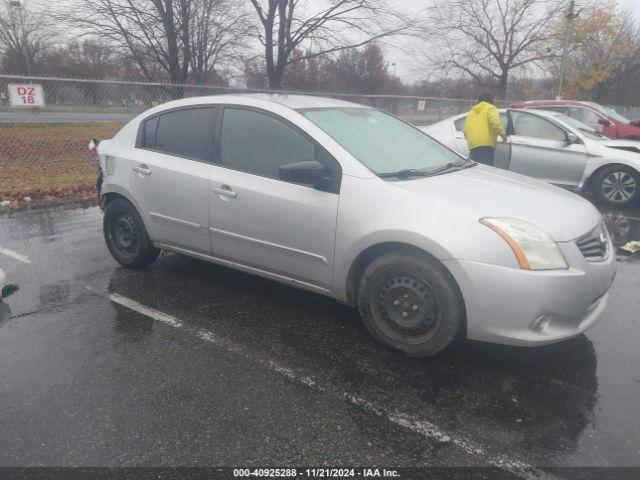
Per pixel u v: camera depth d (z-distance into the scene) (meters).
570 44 29.55
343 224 3.50
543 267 3.06
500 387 3.09
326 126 3.86
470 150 7.62
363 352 3.50
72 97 10.10
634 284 4.86
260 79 20.62
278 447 2.57
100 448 2.56
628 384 3.14
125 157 4.75
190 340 3.63
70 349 3.49
